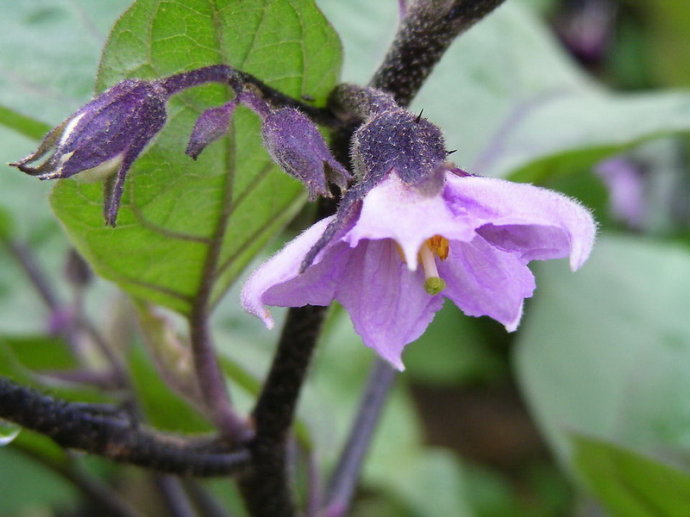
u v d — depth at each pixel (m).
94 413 0.17
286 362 0.18
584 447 0.21
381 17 0.25
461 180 0.15
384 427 0.36
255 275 0.15
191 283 0.18
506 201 0.15
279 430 0.19
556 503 0.40
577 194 0.34
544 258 0.16
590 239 0.15
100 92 0.16
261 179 0.17
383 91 0.17
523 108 0.27
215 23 0.16
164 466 0.18
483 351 0.39
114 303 0.24
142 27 0.16
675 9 0.38
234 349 0.26
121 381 0.24
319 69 0.17
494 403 0.46
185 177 0.17
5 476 0.29
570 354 0.28
